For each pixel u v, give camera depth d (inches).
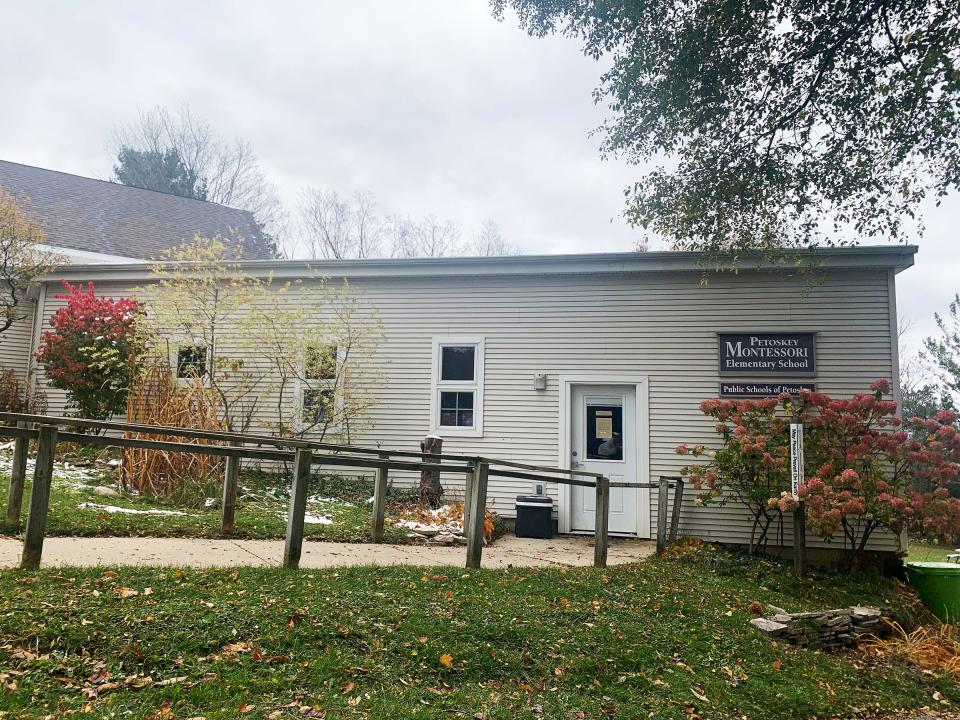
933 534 321.7
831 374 382.3
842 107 346.9
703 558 331.9
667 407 399.9
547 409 415.2
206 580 191.8
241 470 423.5
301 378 433.4
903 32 320.5
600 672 179.9
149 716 119.7
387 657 161.2
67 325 434.9
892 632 276.2
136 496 339.6
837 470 334.3
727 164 381.4
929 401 892.6
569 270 415.8
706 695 180.7
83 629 144.6
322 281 447.2
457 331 433.1
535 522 387.5
